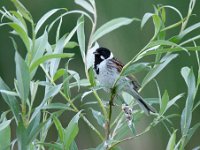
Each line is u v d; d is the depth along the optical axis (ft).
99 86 26.22
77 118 24.20
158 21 26.02
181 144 26.73
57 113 25.05
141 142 60.95
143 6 58.70
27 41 24.34
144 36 59.67
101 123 26.32
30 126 23.76
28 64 24.36
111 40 59.57
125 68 25.44
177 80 59.72
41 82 25.52
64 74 26.12
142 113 28.76
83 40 27.99
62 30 59.67
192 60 59.06
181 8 58.23
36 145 26.73
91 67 26.22
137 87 30.53
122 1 58.95
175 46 26.13
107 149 25.61
